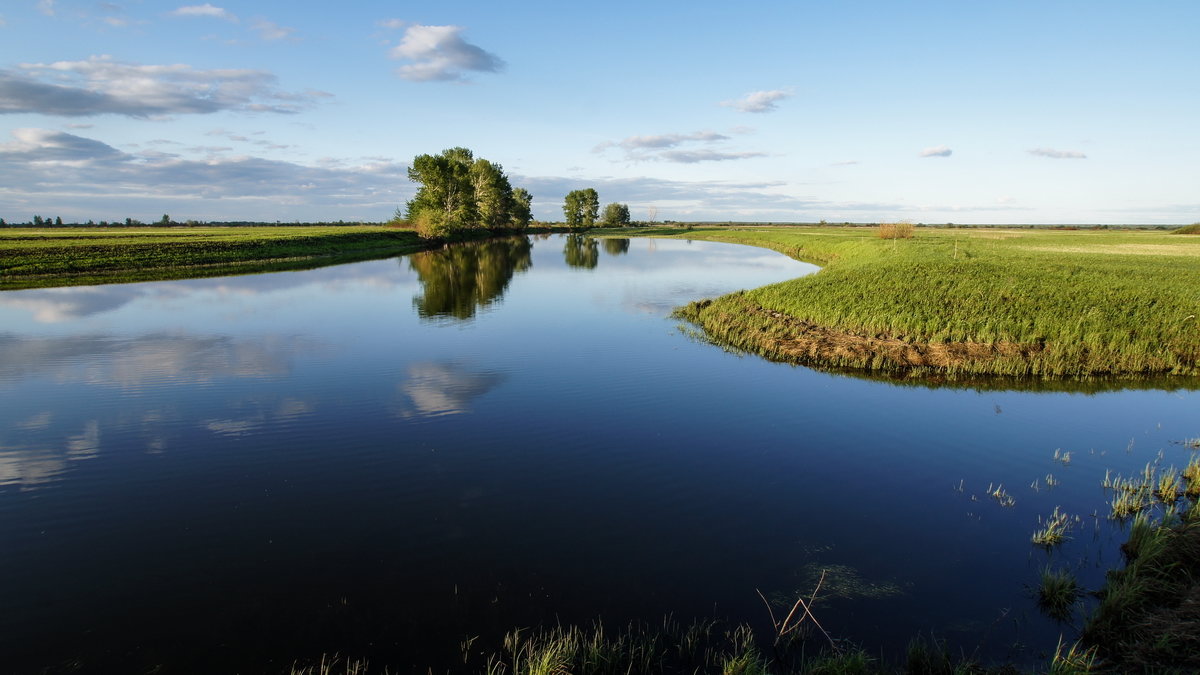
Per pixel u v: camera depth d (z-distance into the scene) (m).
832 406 16.73
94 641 7.32
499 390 17.78
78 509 10.62
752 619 7.78
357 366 20.14
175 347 22.47
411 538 9.74
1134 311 24.00
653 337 24.94
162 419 15.10
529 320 28.48
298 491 11.38
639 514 10.61
